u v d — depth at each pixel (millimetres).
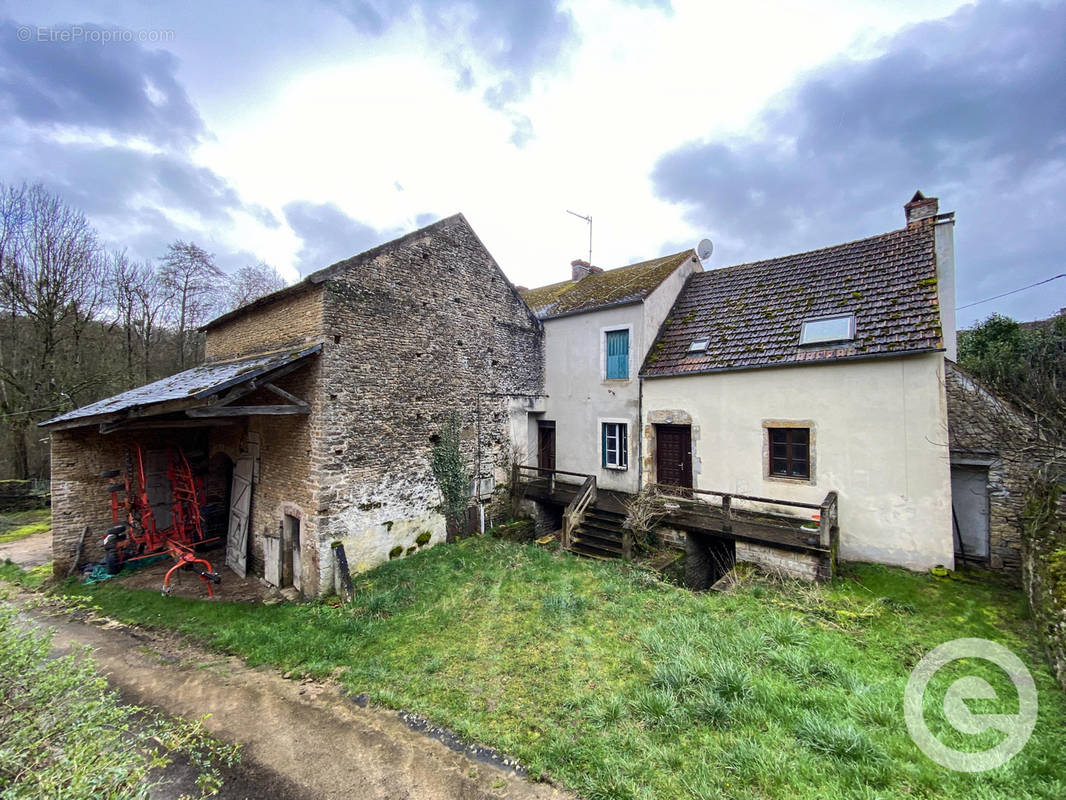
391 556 9492
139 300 22438
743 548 8820
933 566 7785
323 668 5777
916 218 10117
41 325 17953
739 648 5594
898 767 3695
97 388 19188
